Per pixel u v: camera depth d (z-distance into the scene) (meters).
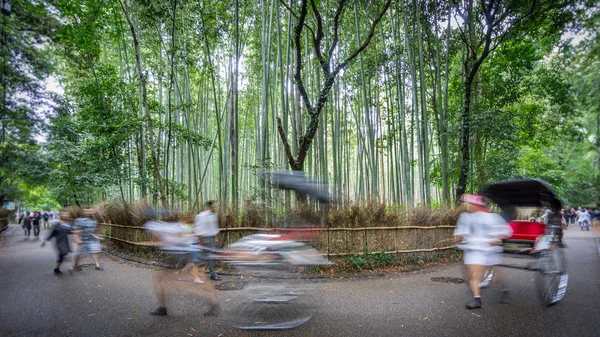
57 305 4.62
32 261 8.48
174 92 14.41
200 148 18.84
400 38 12.56
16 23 4.97
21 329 3.71
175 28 9.84
